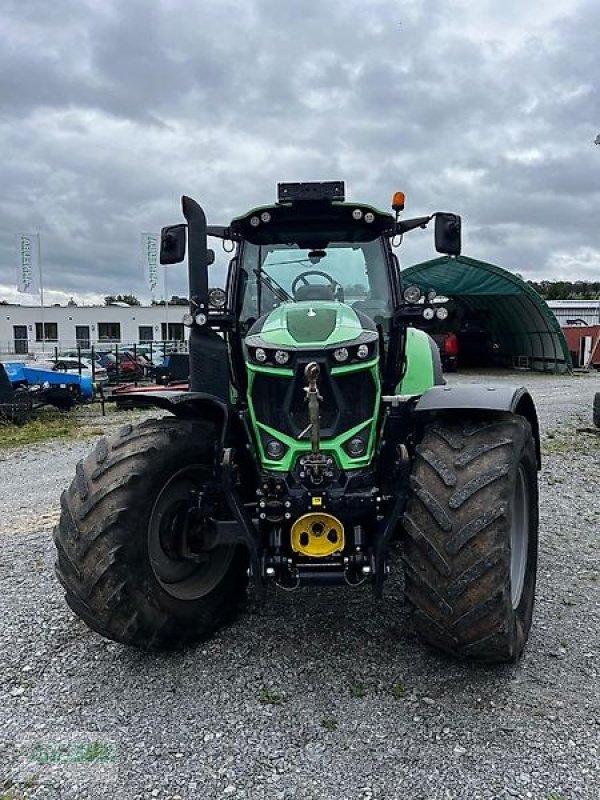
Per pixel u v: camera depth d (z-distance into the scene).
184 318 3.98
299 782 2.64
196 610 3.72
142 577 3.46
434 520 3.10
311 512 3.32
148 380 21.16
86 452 10.95
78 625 4.12
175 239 4.23
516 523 3.71
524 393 3.65
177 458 3.64
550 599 4.25
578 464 8.32
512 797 2.52
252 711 3.12
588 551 5.13
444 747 2.81
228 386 4.07
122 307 49.06
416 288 3.97
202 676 3.45
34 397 15.83
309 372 3.26
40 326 48.72
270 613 4.14
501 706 3.09
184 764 2.76
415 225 4.49
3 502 7.66
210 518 3.61
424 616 3.15
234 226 4.40
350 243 4.45
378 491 3.43
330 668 3.47
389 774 2.67
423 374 5.19
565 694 3.18
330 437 3.43
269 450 3.49
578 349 31.91
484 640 3.08
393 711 3.08
